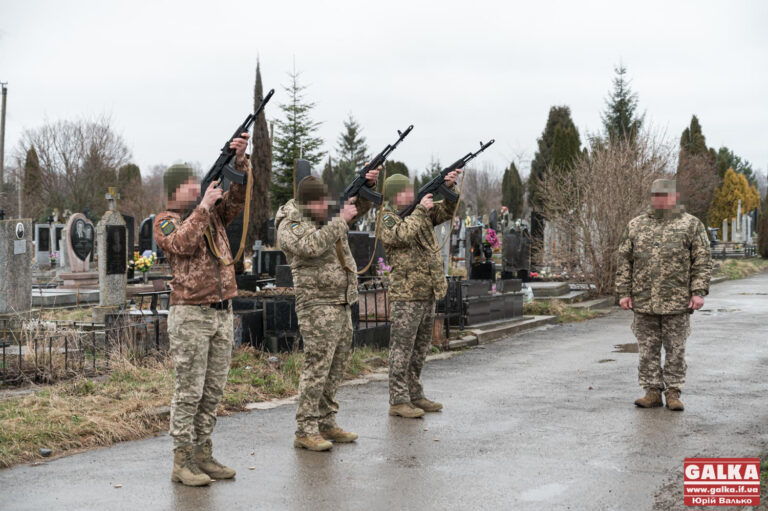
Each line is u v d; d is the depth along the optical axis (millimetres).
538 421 6355
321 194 5270
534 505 4250
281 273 10742
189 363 4574
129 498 4355
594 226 19406
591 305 17484
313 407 5453
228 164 4680
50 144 50312
